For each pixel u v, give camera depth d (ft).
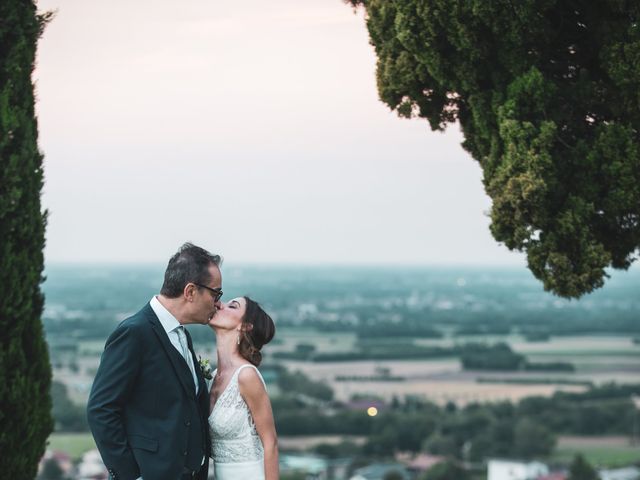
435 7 19.26
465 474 185.57
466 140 21.50
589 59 20.56
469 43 19.24
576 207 19.35
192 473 15.65
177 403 15.52
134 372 15.35
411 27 19.69
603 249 19.36
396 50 20.56
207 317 16.05
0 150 17.58
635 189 19.34
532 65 19.74
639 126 19.67
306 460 201.05
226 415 16.26
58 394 257.34
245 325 16.49
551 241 19.36
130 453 15.21
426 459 204.74
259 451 16.51
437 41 19.67
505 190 19.30
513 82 19.52
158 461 15.25
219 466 16.48
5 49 17.78
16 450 18.20
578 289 19.34
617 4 19.22
